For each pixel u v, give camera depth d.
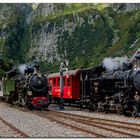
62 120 23.53
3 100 46.38
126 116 26.86
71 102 38.44
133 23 153.12
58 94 39.22
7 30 107.50
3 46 102.31
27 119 24.00
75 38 136.50
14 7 112.69
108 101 29.77
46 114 27.53
